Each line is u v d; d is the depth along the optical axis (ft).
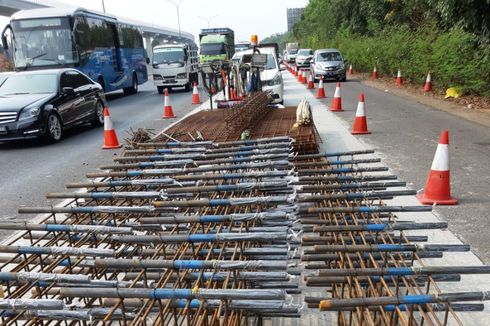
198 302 6.28
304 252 8.30
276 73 38.81
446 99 41.81
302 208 9.47
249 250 8.41
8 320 6.64
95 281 7.47
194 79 75.82
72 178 21.20
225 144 15.26
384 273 6.56
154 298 6.05
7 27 49.73
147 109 48.03
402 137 26.04
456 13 38.47
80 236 9.74
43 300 5.94
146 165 12.90
